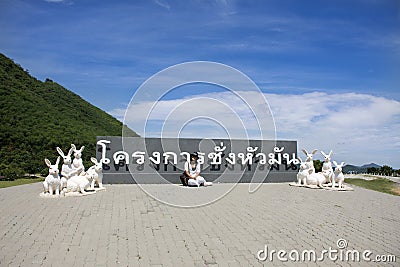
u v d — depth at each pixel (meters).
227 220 9.57
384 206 12.06
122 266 5.96
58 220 9.24
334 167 16.81
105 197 13.49
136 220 9.43
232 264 6.13
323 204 12.38
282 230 8.49
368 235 8.09
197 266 6.01
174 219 9.63
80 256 6.41
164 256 6.48
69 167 14.07
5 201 12.20
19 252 6.59
